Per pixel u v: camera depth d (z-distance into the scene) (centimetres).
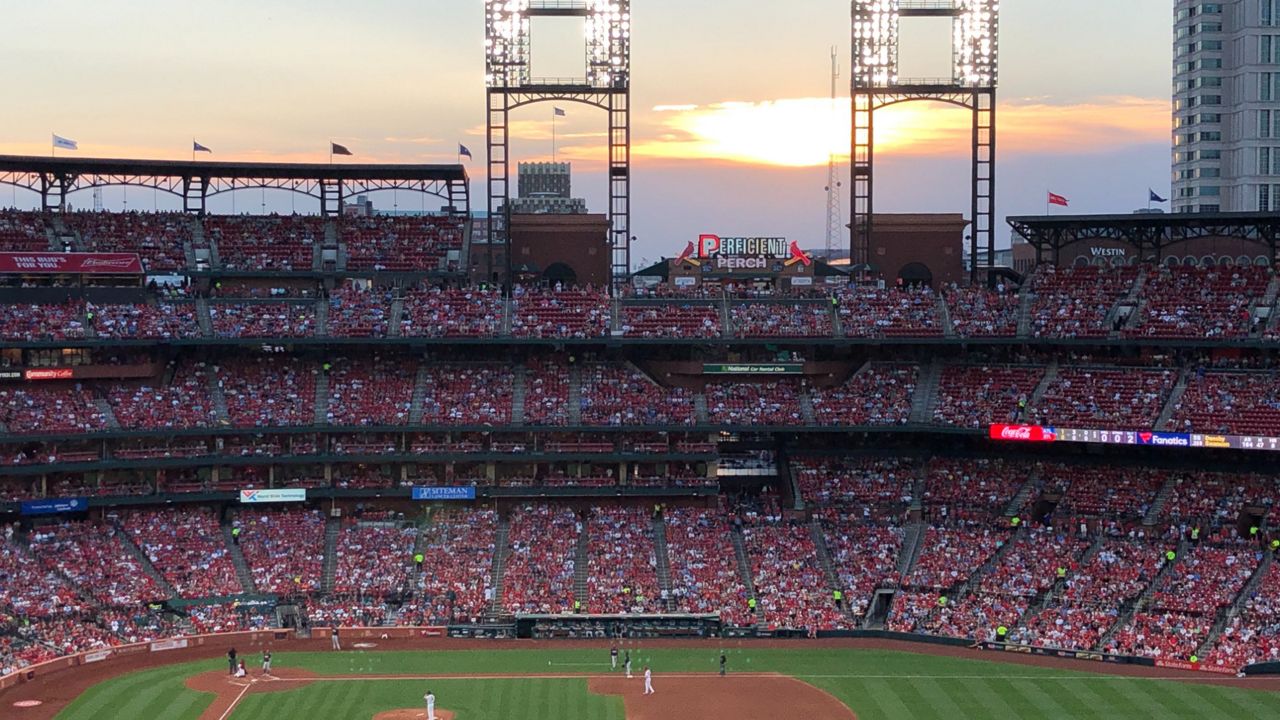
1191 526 10838
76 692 8619
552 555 11338
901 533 11612
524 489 11919
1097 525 11169
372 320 12525
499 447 12094
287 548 11325
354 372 12519
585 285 14450
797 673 9288
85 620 9925
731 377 12875
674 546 11556
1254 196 18975
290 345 12594
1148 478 11469
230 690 8725
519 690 8788
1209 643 9531
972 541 11319
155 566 10794
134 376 11956
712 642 10338
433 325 12538
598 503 12219
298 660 9606
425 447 12000
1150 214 12256
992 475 12106
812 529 11800
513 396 12356
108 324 11869
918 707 8406
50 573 10350
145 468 11394
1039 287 12912
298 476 11950
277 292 13138
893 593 10919
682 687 8894
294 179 13738
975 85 13662
